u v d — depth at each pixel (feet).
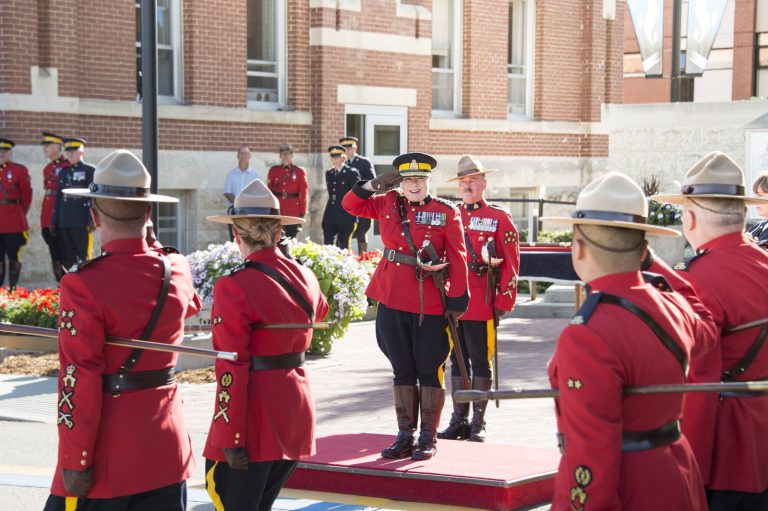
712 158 15.65
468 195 28.17
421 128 73.56
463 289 23.61
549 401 32.37
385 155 71.67
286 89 67.00
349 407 31.22
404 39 71.82
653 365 11.87
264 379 16.70
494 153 79.15
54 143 52.95
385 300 23.85
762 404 15.14
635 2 87.76
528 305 52.70
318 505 21.67
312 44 67.26
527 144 81.51
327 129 67.46
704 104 91.97
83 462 14.44
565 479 12.16
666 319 12.17
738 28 136.36
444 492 21.56
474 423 27.12
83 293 14.69
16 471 24.82
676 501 11.90
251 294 16.58
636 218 12.28
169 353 15.44
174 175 60.64
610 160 95.20
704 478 14.92
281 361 16.89
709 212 15.49
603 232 12.25
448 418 30.22
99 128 57.16
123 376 14.96
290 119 66.08
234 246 39.99
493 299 27.66
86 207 51.78
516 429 28.43
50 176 53.11
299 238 66.39
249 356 16.56
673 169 93.09
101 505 14.78
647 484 11.79
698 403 14.73
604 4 86.22
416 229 23.68
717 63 138.51
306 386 17.17
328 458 23.16
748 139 67.21
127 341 14.78
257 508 16.79
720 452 14.99
